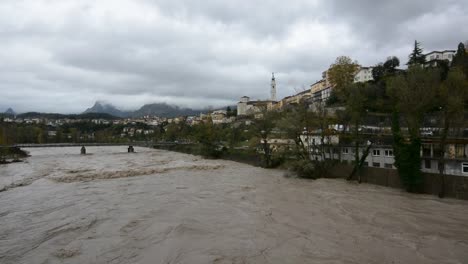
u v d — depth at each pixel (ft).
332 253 56.18
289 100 577.84
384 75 299.38
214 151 293.43
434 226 72.84
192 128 474.08
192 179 150.00
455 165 112.27
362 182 137.90
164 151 444.55
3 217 79.87
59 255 55.62
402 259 53.88
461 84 110.83
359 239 63.77
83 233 67.21
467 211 86.48
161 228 69.62
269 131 212.43
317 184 134.00
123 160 268.82
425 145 129.08
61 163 236.02
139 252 56.39
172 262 52.08
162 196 106.42
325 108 164.14
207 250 57.16
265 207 90.58
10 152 308.81
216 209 87.81
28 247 59.62
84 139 610.65
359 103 140.36
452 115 108.68
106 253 56.24
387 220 77.56
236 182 140.05
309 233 67.31
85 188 122.52
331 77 298.56
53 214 82.69
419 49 323.78
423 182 112.16
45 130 615.16
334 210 87.25
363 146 146.41
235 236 64.95
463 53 250.16
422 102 111.86
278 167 200.75
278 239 63.31
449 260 53.67
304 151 166.50
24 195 108.37
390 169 125.70
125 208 88.84
